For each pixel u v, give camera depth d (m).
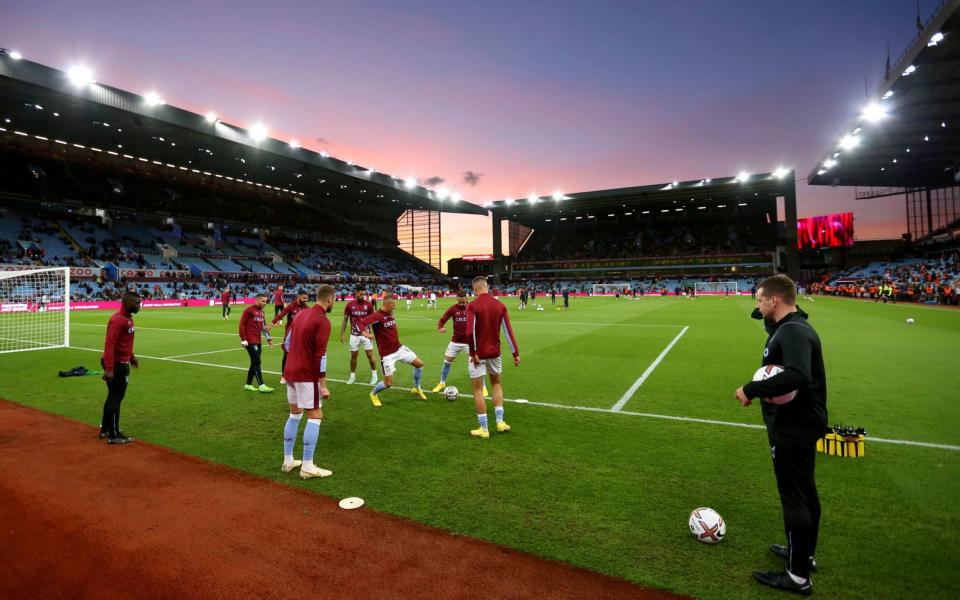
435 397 7.98
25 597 2.87
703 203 70.25
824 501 3.95
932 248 55.00
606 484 4.35
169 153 43.91
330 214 74.69
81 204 49.03
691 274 69.75
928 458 4.88
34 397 8.16
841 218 59.94
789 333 2.73
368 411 7.07
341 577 3.00
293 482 4.50
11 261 38.66
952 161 44.09
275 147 42.88
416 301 52.72
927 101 29.77
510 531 3.53
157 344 15.43
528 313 29.39
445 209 77.00
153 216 54.88
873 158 42.88
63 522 3.77
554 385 8.69
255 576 3.03
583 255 78.75
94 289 40.53
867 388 8.03
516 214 80.12
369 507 3.95
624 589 2.84
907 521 3.60
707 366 10.51
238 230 63.47
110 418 5.71
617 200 67.56
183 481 4.55
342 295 56.28
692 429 6.00
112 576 3.06
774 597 2.75
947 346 12.73
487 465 4.85
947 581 2.87
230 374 10.22
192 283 49.09
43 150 44.47
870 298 40.12
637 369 10.22
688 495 4.10
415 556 3.22
